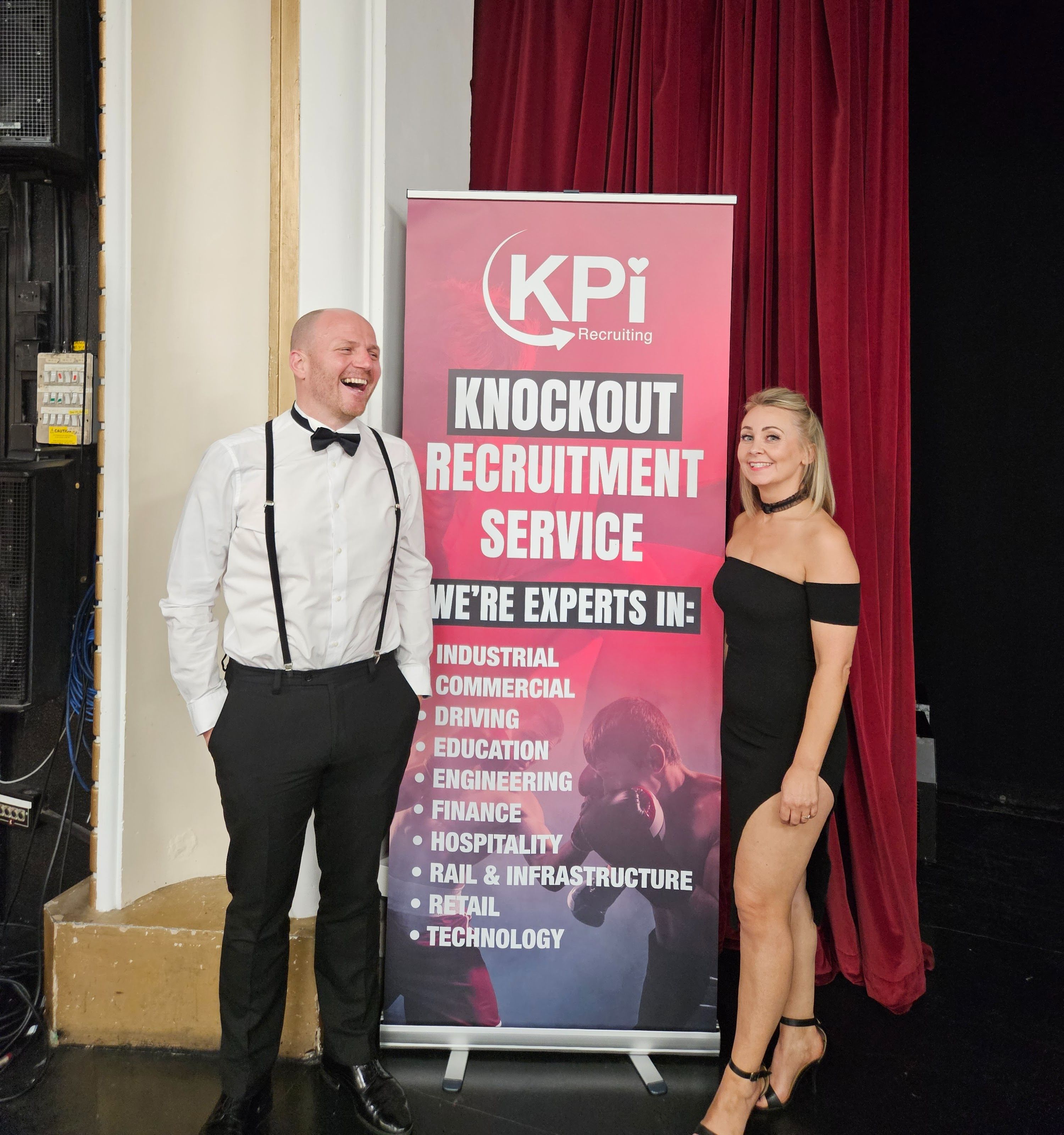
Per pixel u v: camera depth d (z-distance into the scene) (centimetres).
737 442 273
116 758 212
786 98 263
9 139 216
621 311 210
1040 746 383
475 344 210
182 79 217
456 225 209
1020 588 383
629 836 211
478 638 212
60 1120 184
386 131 219
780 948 181
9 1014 219
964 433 390
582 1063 212
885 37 264
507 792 212
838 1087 204
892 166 265
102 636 208
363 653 179
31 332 236
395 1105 187
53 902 219
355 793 181
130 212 204
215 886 229
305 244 212
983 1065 214
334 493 172
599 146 278
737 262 269
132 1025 208
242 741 170
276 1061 186
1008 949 272
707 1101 198
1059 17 356
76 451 239
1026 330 373
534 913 212
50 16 214
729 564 194
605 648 212
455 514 211
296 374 174
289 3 210
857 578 179
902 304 268
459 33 275
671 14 269
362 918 190
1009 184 372
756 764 185
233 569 173
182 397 221
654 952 211
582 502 211
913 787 273
